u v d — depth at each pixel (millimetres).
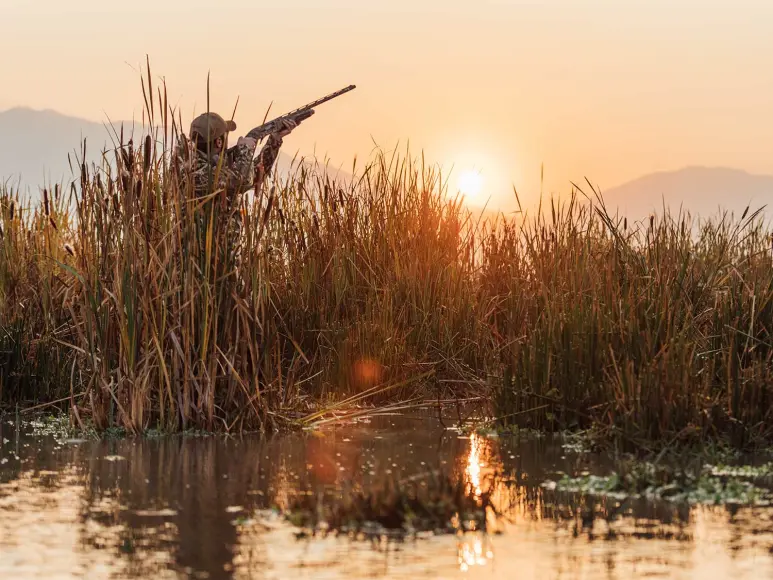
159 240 8297
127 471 6664
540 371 8406
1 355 9414
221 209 8453
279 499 5875
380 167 11039
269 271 9234
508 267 10969
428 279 10469
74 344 9383
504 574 4539
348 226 10656
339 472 6621
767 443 7492
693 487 6094
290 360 9898
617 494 6047
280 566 4637
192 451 7398
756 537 5121
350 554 4809
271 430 8328
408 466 6828
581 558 4770
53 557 4766
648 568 4633
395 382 9727
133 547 4922
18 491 6086
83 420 8453
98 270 8359
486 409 9023
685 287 9109
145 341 8219
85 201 8430
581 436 7883
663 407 7324
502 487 6215
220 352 8281
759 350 8359
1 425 8617
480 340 10422
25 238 10336
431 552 4852
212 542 5000
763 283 8852
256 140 9391
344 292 10234
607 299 8438
